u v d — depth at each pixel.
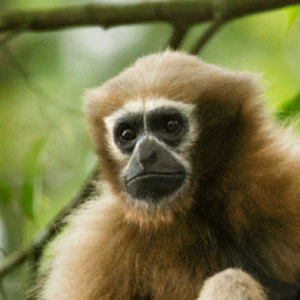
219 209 10.50
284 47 19.78
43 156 14.84
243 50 19.95
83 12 14.08
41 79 20.41
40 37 21.22
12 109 19.69
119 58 20.47
